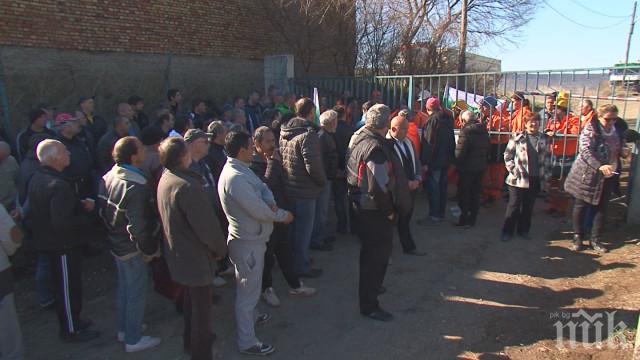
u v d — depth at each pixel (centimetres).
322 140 566
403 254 566
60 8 857
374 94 895
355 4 1356
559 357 346
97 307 446
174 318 422
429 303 440
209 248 310
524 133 582
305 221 481
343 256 565
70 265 368
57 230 349
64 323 377
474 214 658
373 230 388
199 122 751
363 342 374
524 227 610
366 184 372
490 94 980
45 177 351
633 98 717
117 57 957
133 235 332
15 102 796
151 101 1023
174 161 302
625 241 573
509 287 470
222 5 1161
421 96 873
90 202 385
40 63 834
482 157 636
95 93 921
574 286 466
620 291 445
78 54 891
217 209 452
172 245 307
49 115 584
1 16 779
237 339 380
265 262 430
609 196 547
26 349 371
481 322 402
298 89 1115
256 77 1268
